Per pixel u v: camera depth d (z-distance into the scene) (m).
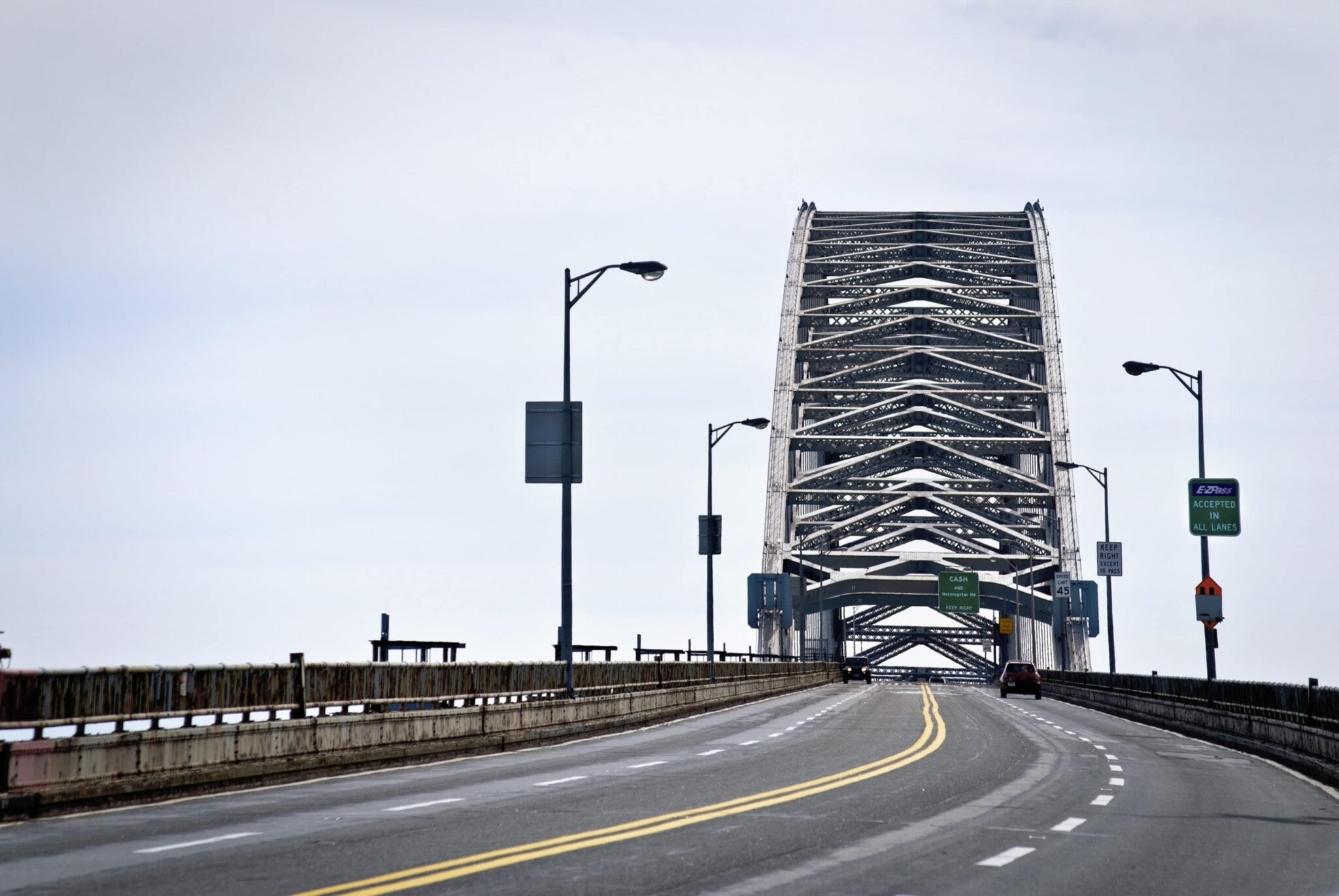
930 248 165.00
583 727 35.06
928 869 12.99
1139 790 21.98
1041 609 142.50
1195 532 44.88
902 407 156.50
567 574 36.31
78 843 13.93
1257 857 14.66
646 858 13.18
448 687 28.70
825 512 155.38
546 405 36.81
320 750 22.52
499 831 15.05
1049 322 157.38
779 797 19.11
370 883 11.52
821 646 184.75
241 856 13.04
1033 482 147.25
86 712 17.48
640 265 36.62
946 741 32.78
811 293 164.25
